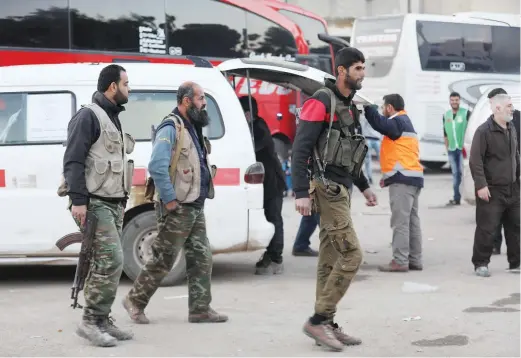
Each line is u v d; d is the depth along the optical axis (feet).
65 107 37.50
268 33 78.02
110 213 27.22
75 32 66.08
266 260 41.91
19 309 33.53
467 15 103.09
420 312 33.12
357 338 28.37
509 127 40.78
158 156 29.12
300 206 26.55
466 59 102.27
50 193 36.91
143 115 38.01
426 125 100.89
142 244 37.76
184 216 29.66
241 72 41.65
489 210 40.93
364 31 103.35
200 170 29.86
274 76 41.98
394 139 41.78
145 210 37.86
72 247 37.06
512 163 40.91
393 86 101.04
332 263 27.58
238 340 28.66
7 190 36.83
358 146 26.94
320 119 26.63
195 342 28.35
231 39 75.31
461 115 70.90
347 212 26.86
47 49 65.05
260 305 34.47
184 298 35.40
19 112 37.35
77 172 26.63
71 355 26.66
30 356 26.58
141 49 69.15
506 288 38.09
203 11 73.20
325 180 26.66
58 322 31.22
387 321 31.58
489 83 103.09
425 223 61.21
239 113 38.81
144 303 30.81
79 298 35.94
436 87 101.09
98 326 27.78
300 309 33.73
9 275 41.78
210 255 30.89
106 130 27.14
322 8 118.62
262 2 78.07
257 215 38.52
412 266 43.09
